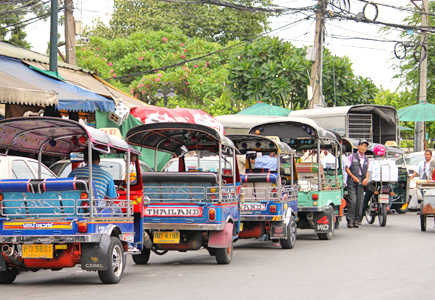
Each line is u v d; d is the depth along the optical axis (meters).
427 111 39.41
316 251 17.88
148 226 15.00
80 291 11.68
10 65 21.70
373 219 26.12
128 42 67.69
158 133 16.09
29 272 14.55
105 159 20.05
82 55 62.62
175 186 15.03
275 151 19.30
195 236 15.26
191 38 72.31
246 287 12.01
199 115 29.50
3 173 15.20
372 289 11.69
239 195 16.47
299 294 11.23
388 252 17.27
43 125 12.41
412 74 51.66
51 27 21.98
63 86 21.30
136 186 14.10
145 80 61.44
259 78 44.81
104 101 20.89
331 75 46.00
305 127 21.12
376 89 48.03
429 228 24.42
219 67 64.88
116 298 10.90
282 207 18.03
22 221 12.05
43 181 12.09
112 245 12.30
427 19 41.19
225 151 16.86
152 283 12.60
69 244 12.17
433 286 11.99
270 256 16.92
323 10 34.75
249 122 35.16
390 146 35.28
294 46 46.97
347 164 24.67
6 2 28.27
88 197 12.09
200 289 11.82
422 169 29.34
